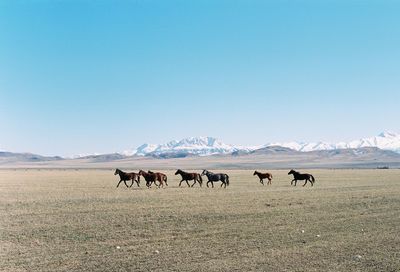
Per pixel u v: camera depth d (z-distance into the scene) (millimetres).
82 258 21766
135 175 66375
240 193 55562
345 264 21172
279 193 56062
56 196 50562
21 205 41219
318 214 36562
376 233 28594
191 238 26688
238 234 27938
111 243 25109
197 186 70125
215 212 36812
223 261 21438
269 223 31922
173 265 20656
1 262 20938
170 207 40062
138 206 40719
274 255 22719
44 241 25438
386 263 21375
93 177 108125
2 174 134625
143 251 23328
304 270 20125
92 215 34906
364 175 122375
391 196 52500
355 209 40188
